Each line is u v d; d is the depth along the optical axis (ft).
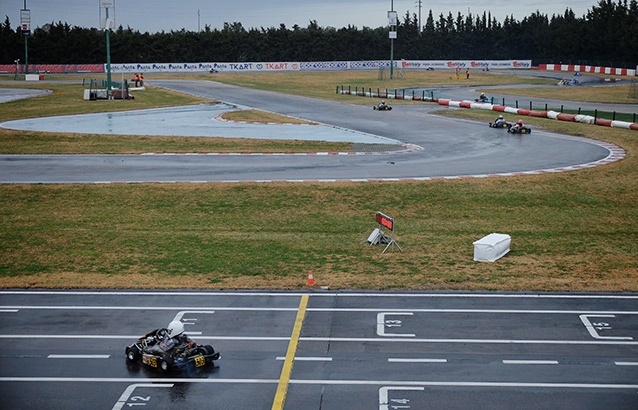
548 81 393.91
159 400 54.95
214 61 539.70
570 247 97.81
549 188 126.72
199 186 126.31
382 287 80.64
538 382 57.67
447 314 72.43
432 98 267.80
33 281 83.30
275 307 74.59
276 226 107.34
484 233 104.47
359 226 107.34
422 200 119.55
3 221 109.81
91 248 96.84
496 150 160.25
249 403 54.44
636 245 99.25
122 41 515.09
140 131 188.55
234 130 192.75
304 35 552.82
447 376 58.70
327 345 64.90
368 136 182.39
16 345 65.36
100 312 73.51
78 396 55.67
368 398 55.06
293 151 159.33
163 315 72.54
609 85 361.10
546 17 558.56
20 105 250.37
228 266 88.74
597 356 62.59
